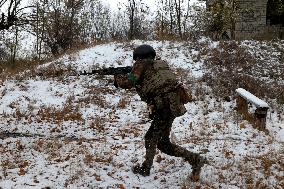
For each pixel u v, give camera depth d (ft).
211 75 50.24
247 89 44.62
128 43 63.67
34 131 30.76
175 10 95.20
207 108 38.37
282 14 83.15
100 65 54.60
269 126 33.19
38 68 55.77
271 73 53.16
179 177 20.62
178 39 66.95
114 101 41.78
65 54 63.67
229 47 61.67
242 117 34.60
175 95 18.60
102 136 29.68
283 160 23.98
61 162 22.41
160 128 19.31
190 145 26.73
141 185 19.56
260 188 19.67
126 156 23.97
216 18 77.30
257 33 83.66
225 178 20.79
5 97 42.60
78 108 38.45
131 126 33.01
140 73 18.56
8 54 89.20
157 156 23.24
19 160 22.62
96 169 21.34
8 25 28.96
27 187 18.52
